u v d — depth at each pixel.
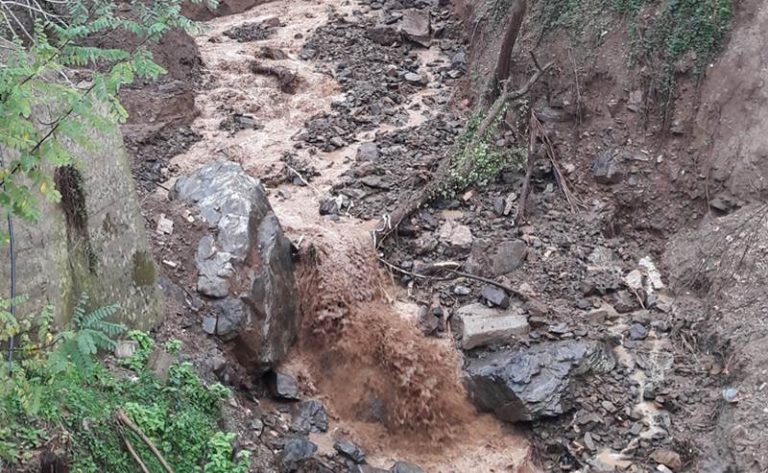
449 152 12.91
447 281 11.50
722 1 12.37
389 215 11.98
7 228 7.34
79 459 7.09
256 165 13.08
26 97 5.24
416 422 10.53
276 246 10.68
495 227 12.13
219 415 8.77
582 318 10.94
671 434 9.69
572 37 13.70
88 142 5.72
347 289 11.10
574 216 12.32
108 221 8.69
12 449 6.64
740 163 11.55
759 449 8.91
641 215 12.30
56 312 7.82
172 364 8.75
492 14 15.20
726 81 12.06
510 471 9.88
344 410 10.59
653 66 12.72
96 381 7.93
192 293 9.91
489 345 10.75
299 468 9.05
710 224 11.53
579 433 9.95
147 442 7.60
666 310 11.09
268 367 10.11
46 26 6.73
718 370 10.10
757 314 10.17
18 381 6.02
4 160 6.93
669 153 12.37
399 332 10.85
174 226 10.44
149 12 6.27
